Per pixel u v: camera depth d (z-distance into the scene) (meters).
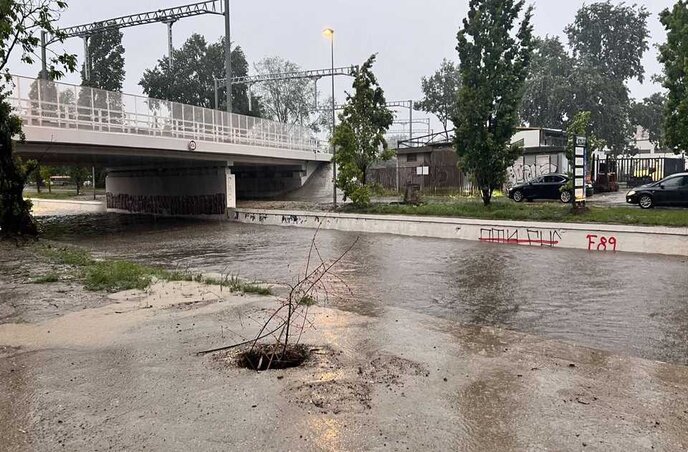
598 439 4.03
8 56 15.83
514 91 23.67
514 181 38.00
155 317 7.58
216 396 4.75
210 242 20.52
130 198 39.94
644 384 5.25
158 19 42.69
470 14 24.00
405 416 4.39
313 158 41.50
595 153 35.75
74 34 46.47
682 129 20.25
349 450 3.83
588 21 62.88
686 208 21.62
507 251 16.20
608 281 11.29
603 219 18.56
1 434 4.05
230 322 7.32
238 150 31.34
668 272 12.21
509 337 7.02
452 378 5.32
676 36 20.52
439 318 8.06
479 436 4.07
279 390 4.89
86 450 3.81
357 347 6.32
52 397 4.73
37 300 8.70
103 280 10.22
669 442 3.99
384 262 14.38
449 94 72.62
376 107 27.70
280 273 12.99
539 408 4.59
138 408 4.50
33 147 22.88
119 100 25.02
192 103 65.31
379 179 41.53
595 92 55.28
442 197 32.91
